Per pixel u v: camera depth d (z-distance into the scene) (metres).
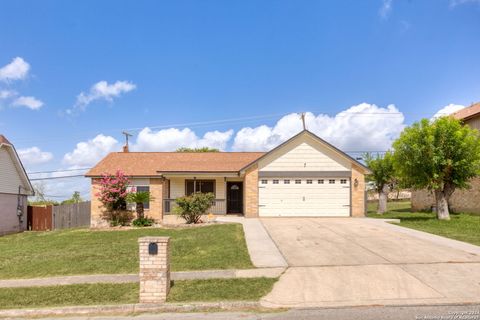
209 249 11.34
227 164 24.73
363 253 10.16
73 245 13.55
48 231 21.97
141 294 6.95
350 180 20.67
